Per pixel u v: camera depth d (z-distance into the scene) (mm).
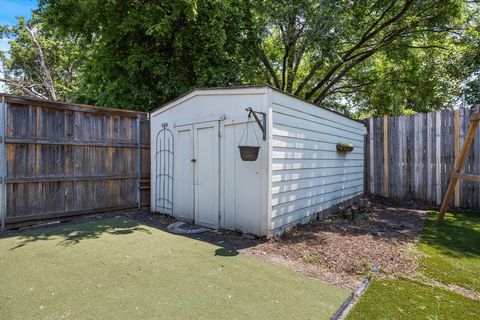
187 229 4363
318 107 5102
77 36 7949
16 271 2742
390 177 7113
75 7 7109
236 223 4125
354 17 9125
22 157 4395
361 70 11633
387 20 9078
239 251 3365
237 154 4105
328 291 2426
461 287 2561
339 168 6031
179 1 6477
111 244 3578
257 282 2566
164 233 4133
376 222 4973
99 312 2053
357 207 6148
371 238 3943
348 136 6488
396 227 4617
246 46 8539
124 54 7547
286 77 10711
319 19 7746
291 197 4340
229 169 4215
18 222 4355
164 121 5441
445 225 4750
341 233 4191
